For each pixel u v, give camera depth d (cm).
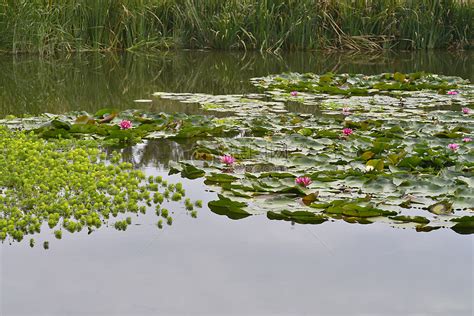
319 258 339
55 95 837
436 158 490
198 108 745
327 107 735
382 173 458
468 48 1364
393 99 785
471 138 568
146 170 497
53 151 520
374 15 1329
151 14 1298
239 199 420
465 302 292
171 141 590
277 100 796
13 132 566
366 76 928
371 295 299
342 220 392
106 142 567
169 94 830
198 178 476
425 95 811
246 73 1038
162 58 1188
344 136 568
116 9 1269
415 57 1242
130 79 971
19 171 455
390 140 546
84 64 1101
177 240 364
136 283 311
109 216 400
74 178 441
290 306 288
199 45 1320
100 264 332
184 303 291
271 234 373
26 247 352
